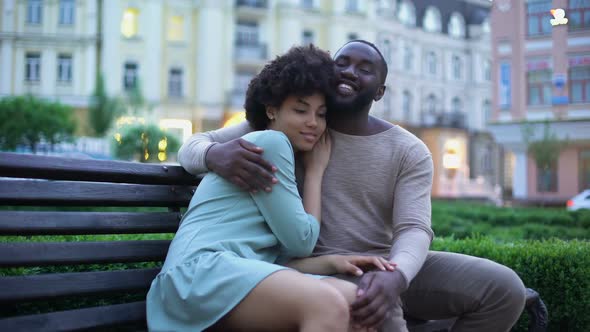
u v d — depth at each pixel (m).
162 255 2.56
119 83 33.41
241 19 35.38
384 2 39.84
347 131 2.68
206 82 34.19
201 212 2.34
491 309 2.63
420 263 2.42
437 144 41.88
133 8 33.75
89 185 2.34
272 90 2.51
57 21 33.31
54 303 2.68
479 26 44.91
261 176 2.29
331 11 37.09
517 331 3.66
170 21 34.38
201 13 34.28
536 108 26.30
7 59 33.03
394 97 40.56
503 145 27.50
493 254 3.89
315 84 2.47
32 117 25.39
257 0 35.25
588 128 24.52
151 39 33.75
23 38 33.09
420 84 42.44
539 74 26.19
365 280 2.24
